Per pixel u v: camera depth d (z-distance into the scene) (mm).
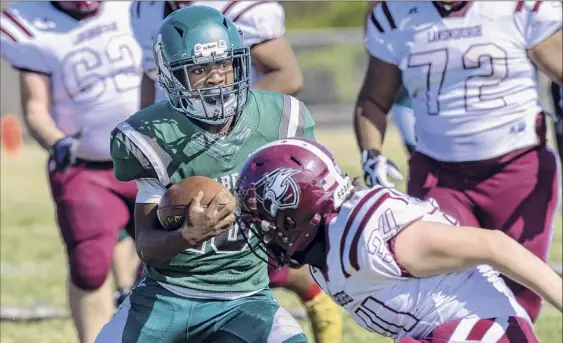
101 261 16641
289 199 10500
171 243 11398
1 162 50156
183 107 11859
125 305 12578
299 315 20344
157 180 11961
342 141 51812
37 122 17422
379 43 16016
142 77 17109
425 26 15555
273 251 10992
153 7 16453
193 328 12242
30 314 20922
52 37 17750
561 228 30000
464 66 15406
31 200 38781
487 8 15305
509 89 15461
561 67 15375
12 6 17984
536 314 14820
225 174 12000
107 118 17766
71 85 17734
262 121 12180
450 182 15805
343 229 10367
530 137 15570
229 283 12266
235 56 11625
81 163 17203
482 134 15477
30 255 28031
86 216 16750
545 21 15227
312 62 66188
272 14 16141
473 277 10789
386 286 10484
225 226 11211
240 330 11977
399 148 48125
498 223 15680
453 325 10547
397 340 10945
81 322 16609
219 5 15953
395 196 10453
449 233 10094
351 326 19391
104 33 18000
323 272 10711
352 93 65812
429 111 15773
